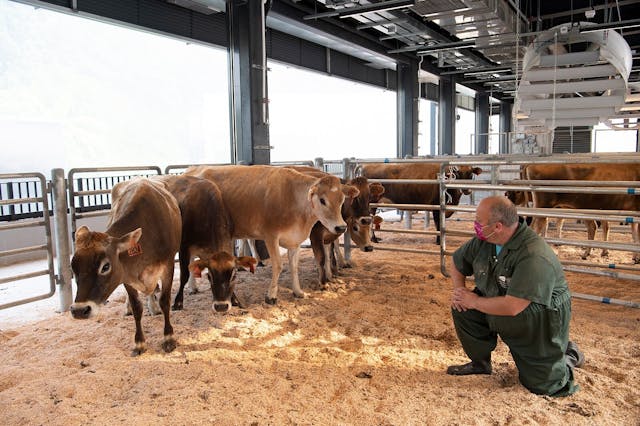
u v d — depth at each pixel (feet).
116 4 23.44
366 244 18.56
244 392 9.62
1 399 9.50
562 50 28.99
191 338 12.78
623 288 16.89
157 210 12.06
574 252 22.47
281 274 20.04
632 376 10.08
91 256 9.97
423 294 16.76
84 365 11.30
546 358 9.11
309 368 10.82
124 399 9.57
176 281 19.33
